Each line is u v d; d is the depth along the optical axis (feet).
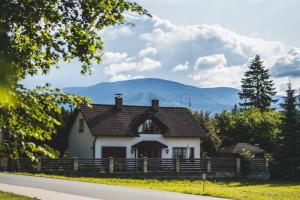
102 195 79.97
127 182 130.62
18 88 34.19
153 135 178.50
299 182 154.30
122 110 182.50
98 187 96.48
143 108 187.83
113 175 144.66
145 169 150.82
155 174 150.82
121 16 40.37
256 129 216.74
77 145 182.80
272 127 215.92
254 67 354.95
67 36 40.24
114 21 40.27
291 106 172.96
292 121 171.63
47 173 140.15
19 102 33.88
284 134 171.94
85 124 176.86
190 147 184.55
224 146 218.18
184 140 183.42
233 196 86.12
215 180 155.02
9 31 35.06
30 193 77.05
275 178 170.30
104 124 172.96
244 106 354.54
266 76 353.10
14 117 35.27
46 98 36.63
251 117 221.46
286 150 169.68
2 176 120.78
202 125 203.10
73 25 40.01
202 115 206.49
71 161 143.02
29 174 132.46
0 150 35.73
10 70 29.12
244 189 117.19
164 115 188.03
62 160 142.51
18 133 35.55
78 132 182.29
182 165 156.46
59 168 141.79
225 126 225.97
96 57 41.14
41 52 39.83
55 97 37.29
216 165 163.12
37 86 36.99
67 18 39.68
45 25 39.45
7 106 32.94
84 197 74.02
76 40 40.14
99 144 169.89
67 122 185.88
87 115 174.91
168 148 180.34
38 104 35.63
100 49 41.04
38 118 35.99
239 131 219.00
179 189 103.81
